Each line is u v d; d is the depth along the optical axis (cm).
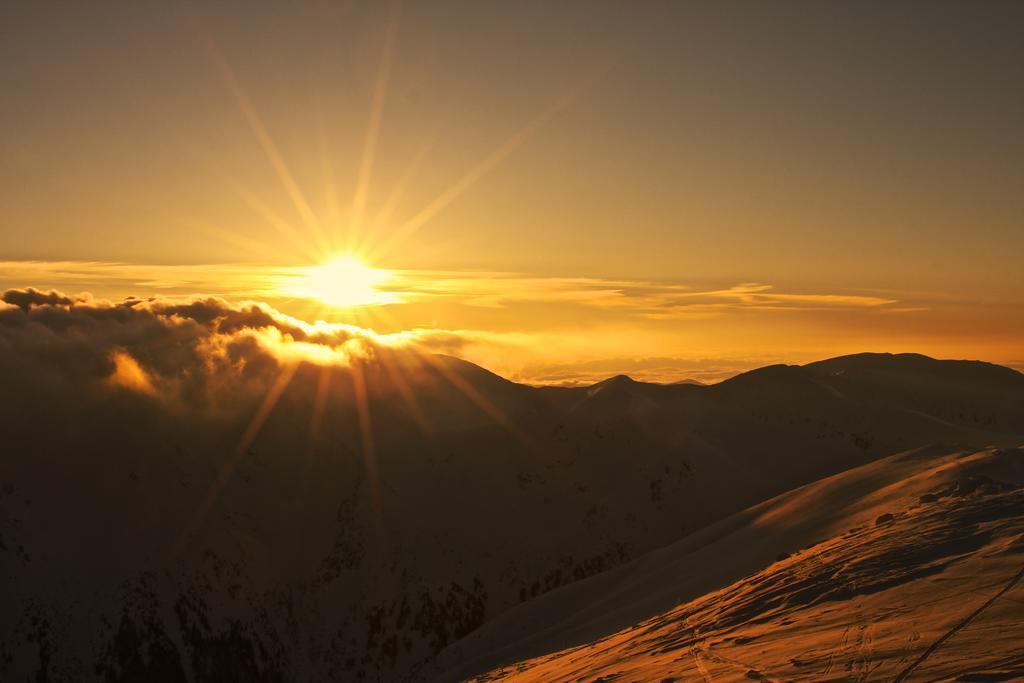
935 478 4812
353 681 8931
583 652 3534
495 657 6000
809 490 6838
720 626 2623
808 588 2653
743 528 6538
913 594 2206
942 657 1603
